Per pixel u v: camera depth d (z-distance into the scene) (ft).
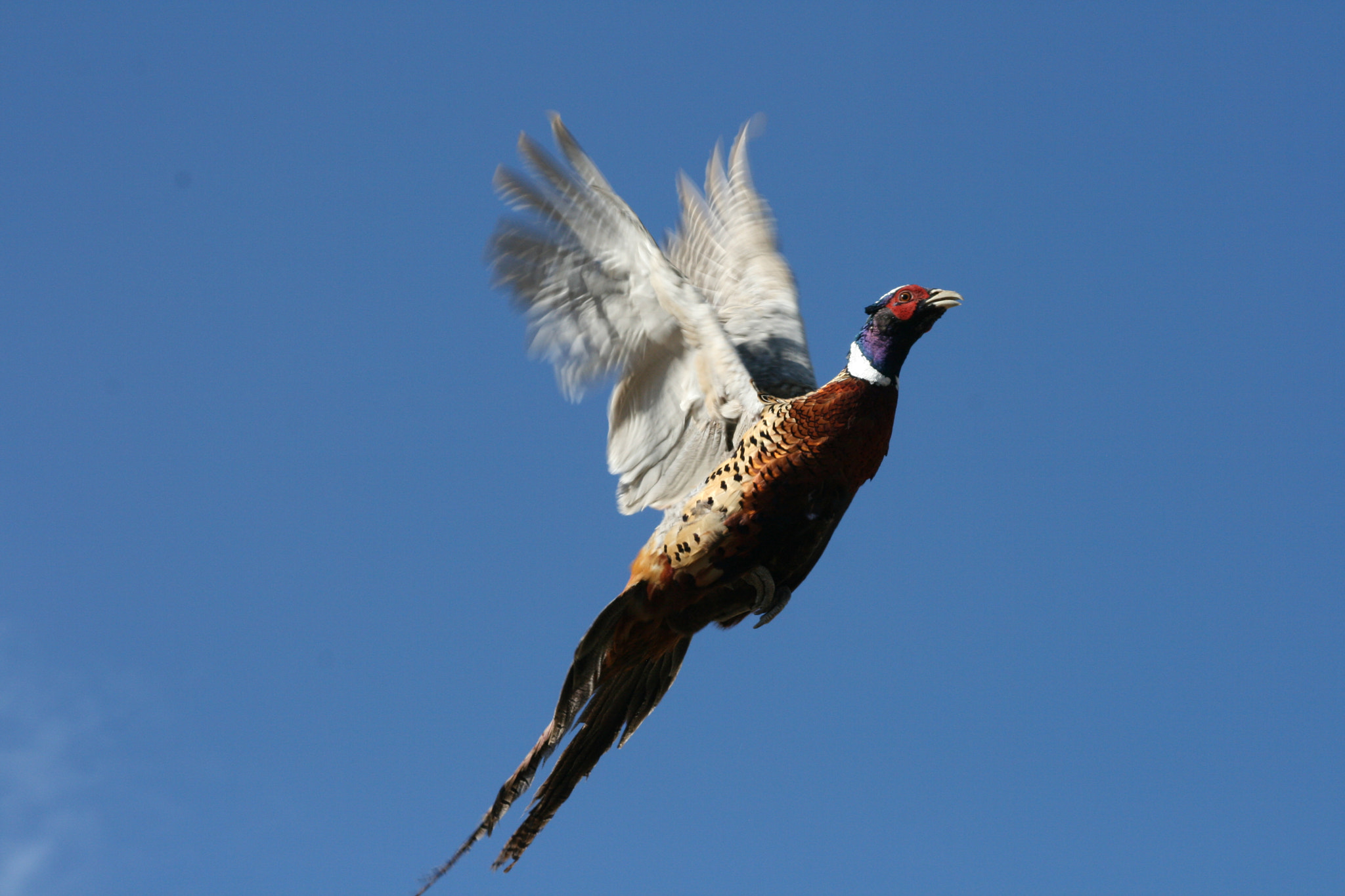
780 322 45.52
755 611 38.19
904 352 37.19
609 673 39.06
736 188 50.52
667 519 37.50
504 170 38.65
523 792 38.45
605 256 38.75
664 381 39.70
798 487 36.60
